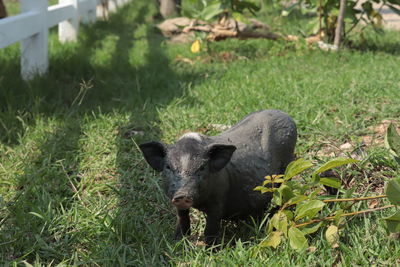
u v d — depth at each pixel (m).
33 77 12.89
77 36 18.19
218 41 17.67
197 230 7.11
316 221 6.16
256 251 6.08
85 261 6.22
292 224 6.10
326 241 6.21
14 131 10.09
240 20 16.58
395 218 5.70
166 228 7.07
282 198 6.29
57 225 7.02
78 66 14.48
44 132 9.88
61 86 12.86
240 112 10.54
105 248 6.41
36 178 8.25
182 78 13.80
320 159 8.30
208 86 12.78
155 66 15.16
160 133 10.00
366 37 18.83
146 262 6.21
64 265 6.12
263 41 17.95
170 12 25.00
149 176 8.34
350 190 6.30
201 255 6.19
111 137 9.71
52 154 9.12
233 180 6.64
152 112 10.98
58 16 15.57
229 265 5.95
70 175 8.69
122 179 8.38
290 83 12.39
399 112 10.12
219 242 6.63
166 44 18.86
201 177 5.96
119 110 11.23
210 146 6.02
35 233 6.89
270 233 6.03
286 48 16.69
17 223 7.07
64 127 10.09
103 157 9.12
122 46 17.98
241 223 7.14
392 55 15.77
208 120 10.34
